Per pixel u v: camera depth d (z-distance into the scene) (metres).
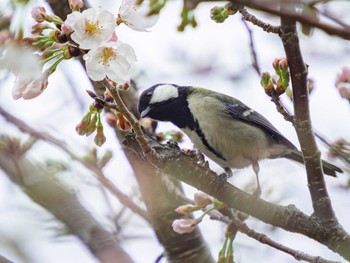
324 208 7.14
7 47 4.91
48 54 5.88
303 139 6.95
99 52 5.86
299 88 6.67
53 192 9.66
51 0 8.25
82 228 9.38
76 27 5.77
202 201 7.26
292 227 7.20
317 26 3.91
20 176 9.66
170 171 7.18
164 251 8.48
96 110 6.52
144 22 6.07
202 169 7.17
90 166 8.94
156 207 8.41
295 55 6.47
